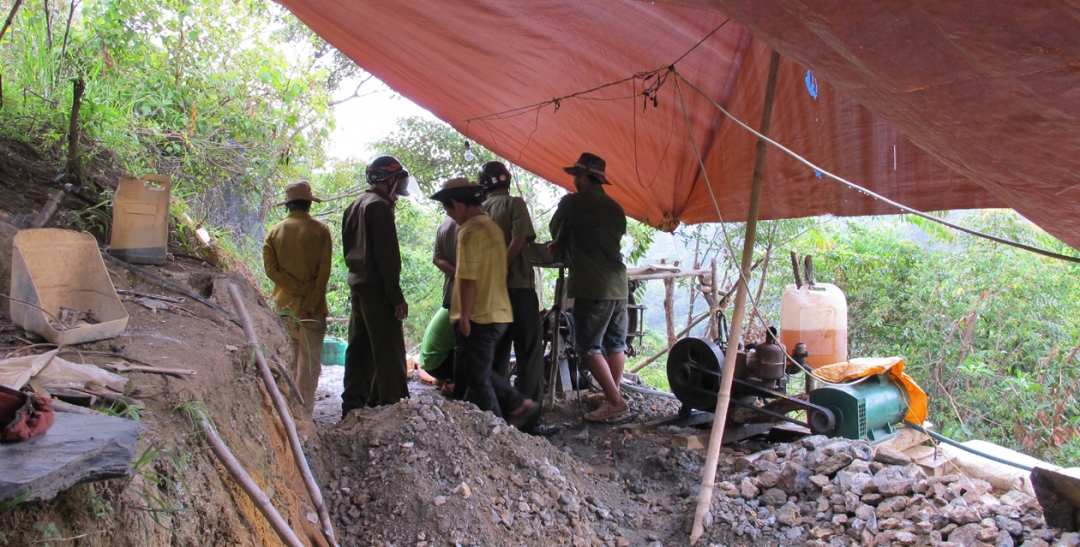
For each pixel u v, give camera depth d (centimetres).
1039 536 340
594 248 566
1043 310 849
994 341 855
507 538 350
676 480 463
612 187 776
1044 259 870
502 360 576
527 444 432
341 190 1163
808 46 233
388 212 513
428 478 372
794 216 654
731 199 691
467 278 492
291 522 280
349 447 402
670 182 736
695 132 637
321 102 893
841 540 367
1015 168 239
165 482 206
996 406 798
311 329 523
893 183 571
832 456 419
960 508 362
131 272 365
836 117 552
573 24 504
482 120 697
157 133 660
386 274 508
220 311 357
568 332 654
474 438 415
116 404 222
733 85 558
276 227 521
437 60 583
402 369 528
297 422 370
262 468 279
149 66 736
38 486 143
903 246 959
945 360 864
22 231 276
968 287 887
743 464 450
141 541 189
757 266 1004
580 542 361
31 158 443
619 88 586
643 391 684
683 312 1392
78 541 168
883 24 198
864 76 232
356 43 580
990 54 188
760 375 523
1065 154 218
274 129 853
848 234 1012
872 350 924
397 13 514
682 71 547
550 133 700
